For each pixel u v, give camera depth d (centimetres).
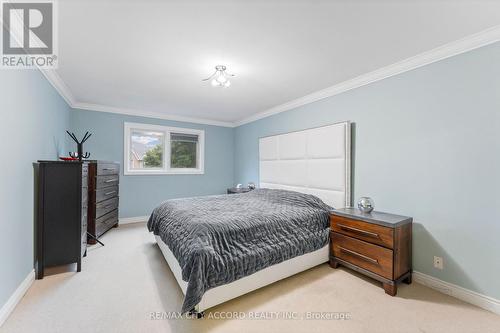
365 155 267
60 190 226
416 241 220
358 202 249
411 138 225
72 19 163
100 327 153
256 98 352
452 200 198
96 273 229
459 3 146
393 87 240
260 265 191
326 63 233
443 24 168
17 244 182
